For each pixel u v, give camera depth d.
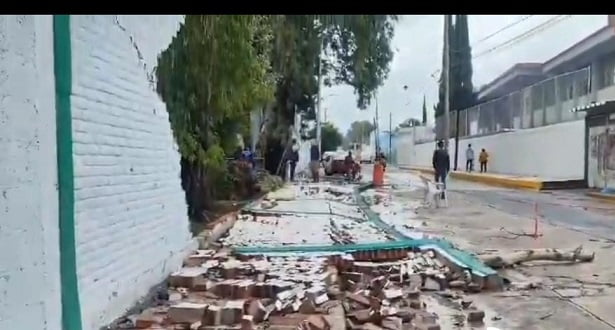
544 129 27.61
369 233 10.23
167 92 7.19
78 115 4.17
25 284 2.99
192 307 4.73
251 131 18.86
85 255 4.25
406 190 23.34
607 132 21.61
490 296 6.10
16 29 2.93
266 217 12.87
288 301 5.29
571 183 23.47
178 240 6.98
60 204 3.79
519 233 10.88
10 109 2.86
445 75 32.12
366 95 25.95
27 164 3.03
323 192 21.05
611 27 22.61
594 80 24.72
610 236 10.46
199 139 9.62
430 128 52.41
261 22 12.40
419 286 6.45
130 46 5.33
